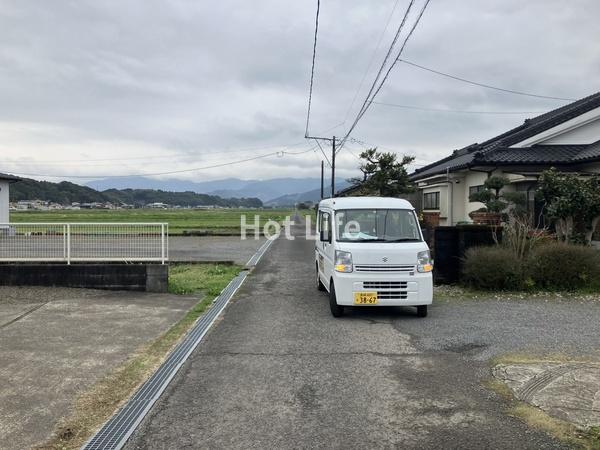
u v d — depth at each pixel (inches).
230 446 135.4
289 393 173.6
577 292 354.9
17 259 392.8
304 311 314.0
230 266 546.6
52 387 181.2
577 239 414.3
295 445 135.5
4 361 211.5
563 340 235.1
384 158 773.9
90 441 138.9
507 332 251.9
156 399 169.2
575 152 612.4
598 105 624.7
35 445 137.2
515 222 430.0
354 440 138.0
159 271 386.0
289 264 568.7
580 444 133.6
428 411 156.9
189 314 305.4
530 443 134.8
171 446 135.9
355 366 202.2
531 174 556.7
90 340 245.6
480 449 132.0
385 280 283.0
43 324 279.3
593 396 164.9
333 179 1347.2
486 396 168.2
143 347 233.5
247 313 308.5
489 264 360.8
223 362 209.3
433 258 396.8
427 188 874.8
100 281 389.1
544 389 172.1
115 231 393.4
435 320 282.8
